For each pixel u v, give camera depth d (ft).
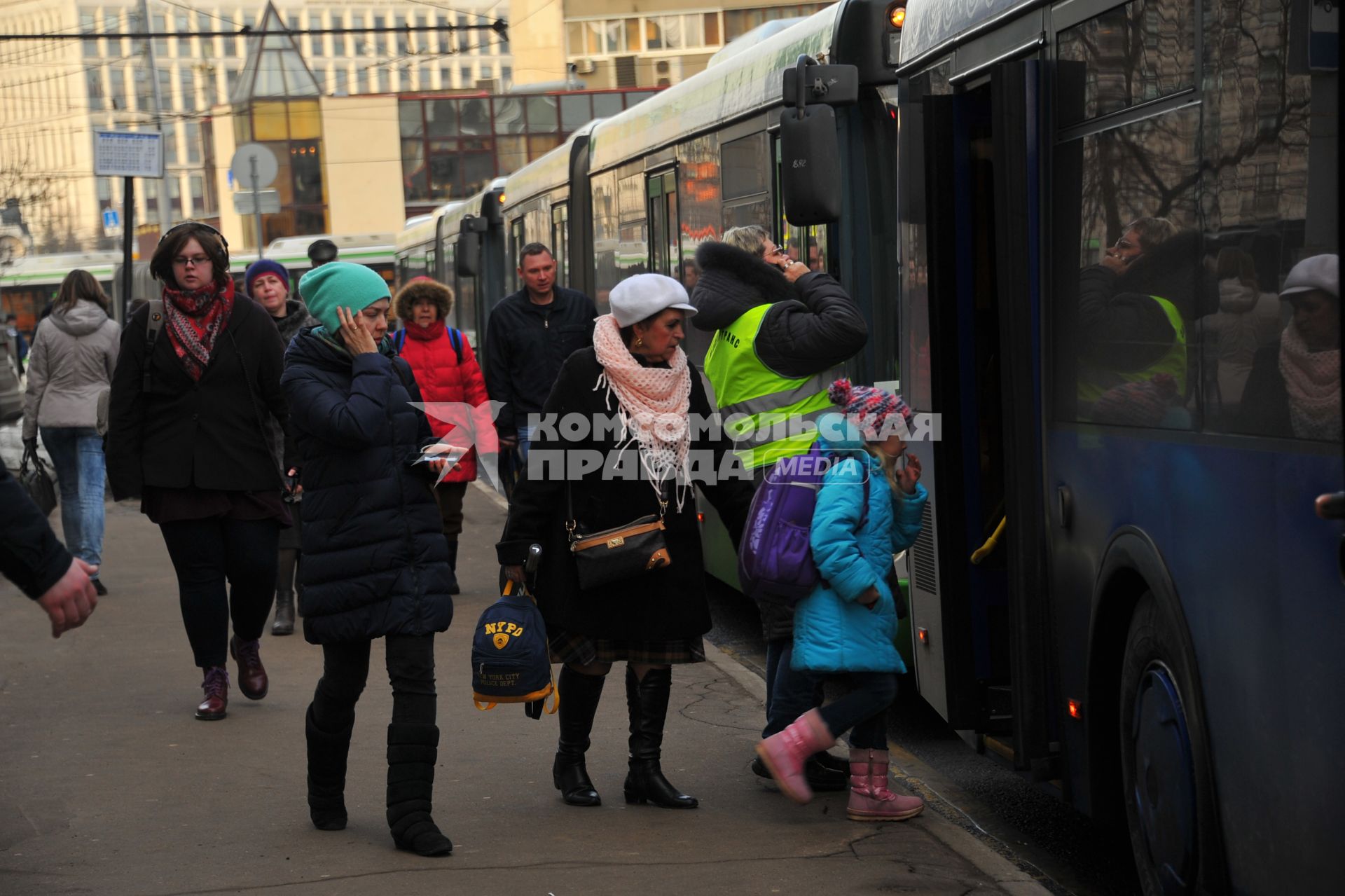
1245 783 12.29
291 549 30.12
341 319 16.90
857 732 18.19
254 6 590.96
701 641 18.54
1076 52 15.71
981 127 19.11
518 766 20.63
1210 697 12.83
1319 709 11.18
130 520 48.42
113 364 34.83
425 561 16.97
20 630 30.63
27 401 34.45
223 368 22.53
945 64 19.57
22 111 566.36
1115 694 15.39
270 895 15.58
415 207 217.97
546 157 54.39
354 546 16.78
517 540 17.93
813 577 17.43
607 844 17.25
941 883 15.97
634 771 18.83
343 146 216.33
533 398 33.22
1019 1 17.07
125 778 20.10
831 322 18.63
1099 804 15.56
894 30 24.23
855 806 18.11
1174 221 13.57
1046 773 16.70
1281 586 11.68
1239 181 12.40
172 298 22.52
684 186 33.53
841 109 24.22
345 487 16.80
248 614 23.58
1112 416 14.89
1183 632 13.25
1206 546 12.90
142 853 16.99
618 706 24.16
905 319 21.38
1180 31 13.51
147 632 30.40
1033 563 16.72
